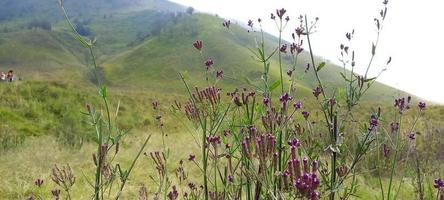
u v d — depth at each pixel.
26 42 153.12
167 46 138.00
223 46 126.50
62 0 2.81
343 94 2.89
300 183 1.61
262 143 2.02
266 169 2.02
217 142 2.75
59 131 13.80
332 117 2.88
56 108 17.47
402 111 3.34
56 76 120.12
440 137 8.55
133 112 20.83
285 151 2.64
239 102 2.76
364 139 2.91
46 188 7.11
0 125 13.48
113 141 2.75
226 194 2.84
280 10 2.91
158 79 119.31
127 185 7.19
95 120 2.73
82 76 121.69
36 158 9.94
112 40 192.12
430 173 6.12
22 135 13.44
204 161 2.84
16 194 6.87
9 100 16.86
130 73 125.75
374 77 2.89
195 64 124.00
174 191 3.15
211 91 2.77
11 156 10.16
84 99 19.69
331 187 2.70
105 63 138.75
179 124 17.92
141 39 175.00
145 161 9.51
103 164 2.75
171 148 11.72
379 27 2.94
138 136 14.73
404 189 5.93
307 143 2.82
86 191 7.08
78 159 10.30
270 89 2.64
